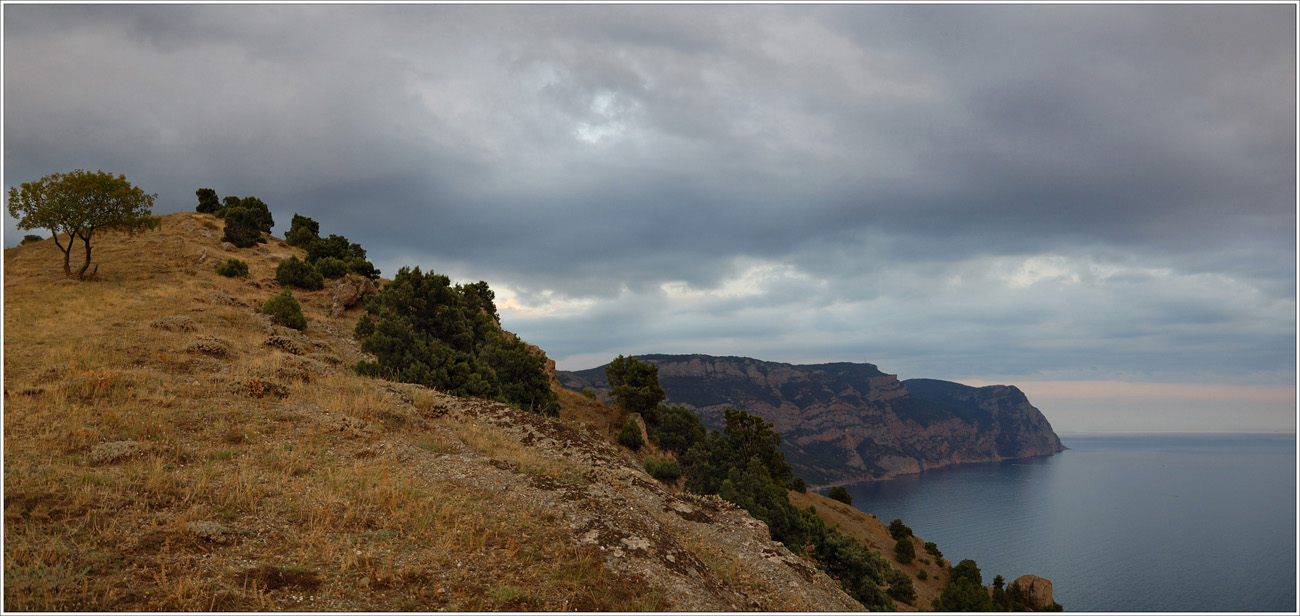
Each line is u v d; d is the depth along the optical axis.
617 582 8.75
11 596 6.29
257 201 67.50
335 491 10.78
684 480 37.03
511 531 10.08
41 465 10.01
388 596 7.48
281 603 6.97
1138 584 193.50
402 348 27.88
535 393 35.53
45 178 33.78
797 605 10.41
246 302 34.75
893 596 48.41
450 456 14.38
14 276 35.38
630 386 51.53
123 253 44.25
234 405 15.38
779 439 53.28
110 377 15.44
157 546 7.92
